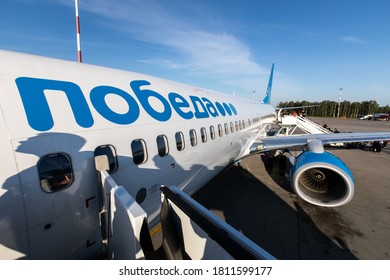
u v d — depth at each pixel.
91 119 2.99
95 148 2.96
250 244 1.78
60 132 2.60
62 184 2.56
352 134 10.71
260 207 7.81
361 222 6.87
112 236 2.70
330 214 7.34
